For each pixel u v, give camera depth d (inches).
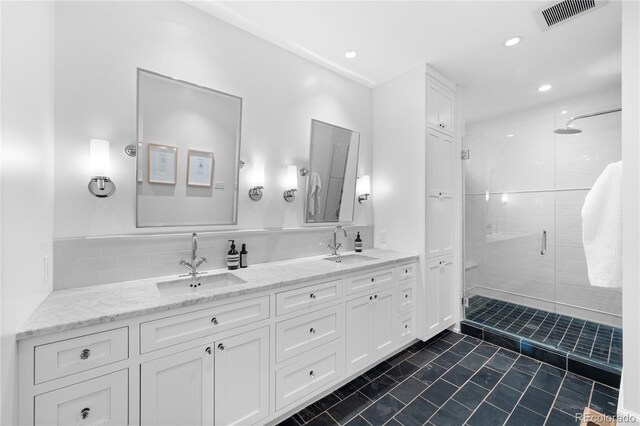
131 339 45.1
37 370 38.0
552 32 81.4
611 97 114.3
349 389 77.0
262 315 60.4
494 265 132.7
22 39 39.5
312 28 80.8
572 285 116.1
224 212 77.0
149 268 65.4
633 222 52.4
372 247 118.8
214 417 53.6
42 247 48.3
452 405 70.6
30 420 37.6
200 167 72.2
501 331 105.4
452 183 114.4
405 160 107.0
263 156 85.7
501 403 71.4
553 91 119.6
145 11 65.6
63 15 56.0
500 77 109.2
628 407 52.5
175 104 67.9
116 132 61.7
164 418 48.2
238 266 77.4
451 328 116.7
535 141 124.7
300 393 66.7
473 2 69.8
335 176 103.9
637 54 51.8
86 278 57.9
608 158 105.7
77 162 57.2
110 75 61.0
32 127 43.5
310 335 69.0
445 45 88.6
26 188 40.9
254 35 83.7
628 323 52.8
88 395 41.8
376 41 86.7
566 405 70.7
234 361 56.3
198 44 73.1
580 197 113.1
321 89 101.3
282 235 89.5
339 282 75.7
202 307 52.1
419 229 102.2
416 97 102.8
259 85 84.9
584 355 87.1
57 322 39.7
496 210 131.9
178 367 49.7
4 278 33.3
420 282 100.9
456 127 116.6
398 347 93.3
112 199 61.4
